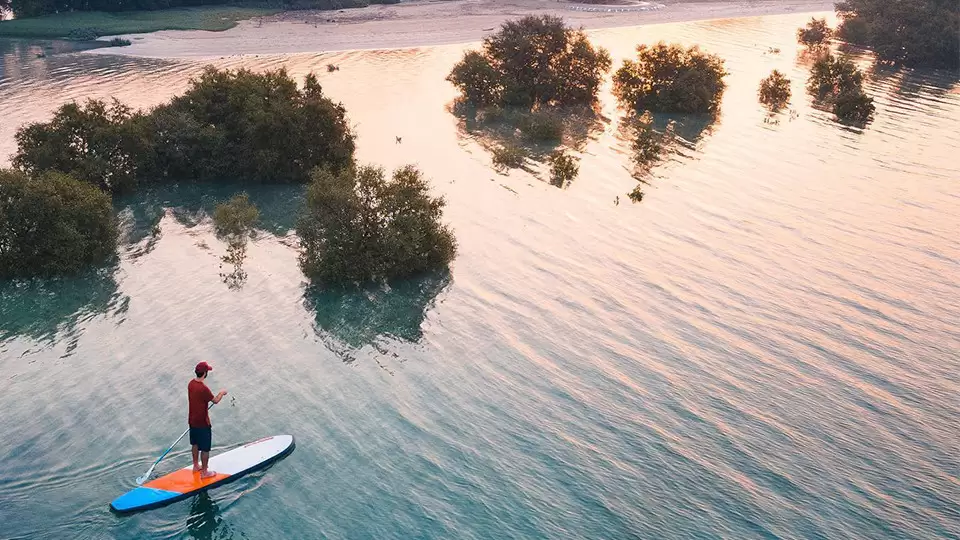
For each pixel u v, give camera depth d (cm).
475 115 5478
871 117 5531
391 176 4181
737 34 8700
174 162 4159
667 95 5597
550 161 4566
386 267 3095
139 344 2631
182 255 3322
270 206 3872
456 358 2595
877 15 7856
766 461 2134
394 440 2191
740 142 4966
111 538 1836
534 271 3203
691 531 1889
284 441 2144
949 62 7175
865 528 1908
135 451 2114
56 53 7100
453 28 8500
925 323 2845
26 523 1861
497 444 2183
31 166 3791
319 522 1905
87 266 3209
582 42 5862
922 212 3850
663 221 3719
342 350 2630
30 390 2372
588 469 2091
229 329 2739
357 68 6756
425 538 1861
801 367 2569
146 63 6719
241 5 9669
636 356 2617
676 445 2189
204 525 1883
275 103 4150
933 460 2152
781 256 3366
